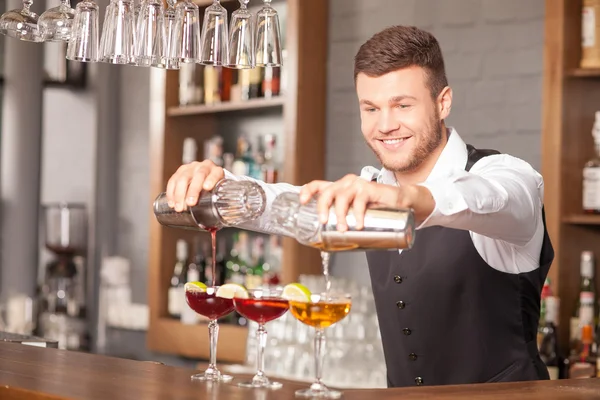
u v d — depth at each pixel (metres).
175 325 4.74
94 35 2.43
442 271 2.39
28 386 1.72
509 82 3.89
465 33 4.04
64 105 6.11
